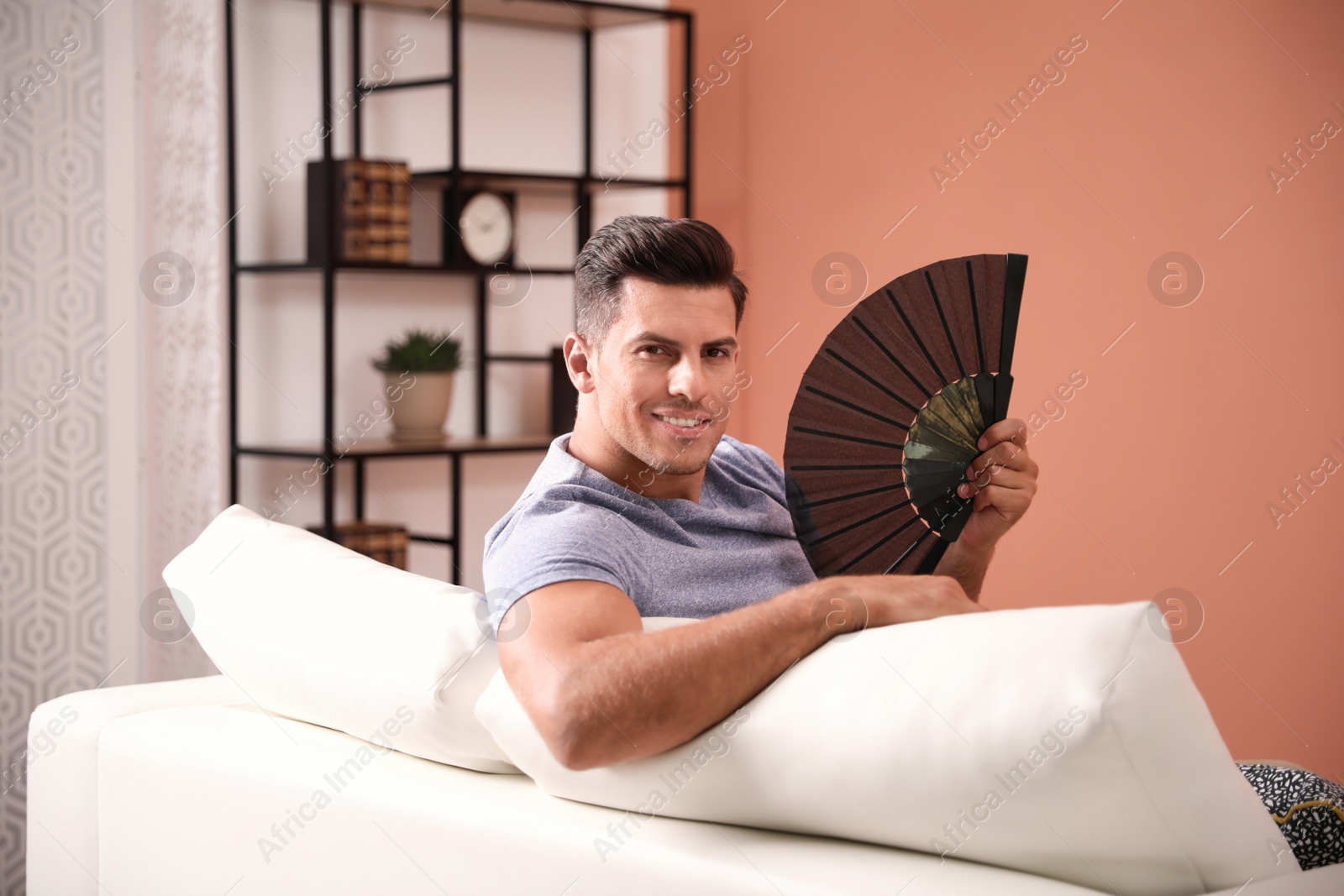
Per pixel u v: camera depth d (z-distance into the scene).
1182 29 2.70
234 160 3.05
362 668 1.15
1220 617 2.70
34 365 2.82
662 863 0.92
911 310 1.39
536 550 1.12
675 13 3.55
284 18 3.18
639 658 0.95
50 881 1.34
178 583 1.34
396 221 3.14
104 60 2.90
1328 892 0.80
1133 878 0.85
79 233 2.88
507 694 1.05
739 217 3.73
